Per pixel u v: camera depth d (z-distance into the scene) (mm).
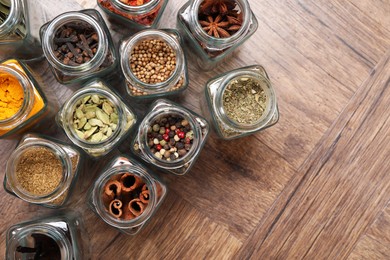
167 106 1111
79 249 1164
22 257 1092
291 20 1253
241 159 1253
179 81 1154
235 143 1254
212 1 1152
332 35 1260
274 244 1246
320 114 1258
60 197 1123
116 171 1079
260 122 1101
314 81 1258
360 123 1261
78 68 1087
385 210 1258
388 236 1252
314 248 1251
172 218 1236
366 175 1265
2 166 1213
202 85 1258
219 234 1240
